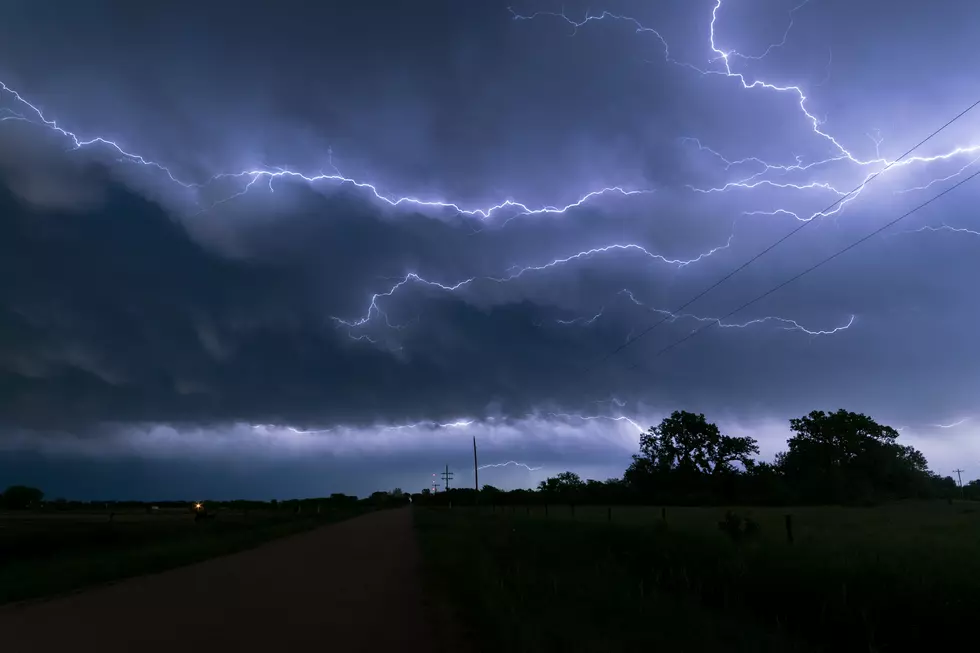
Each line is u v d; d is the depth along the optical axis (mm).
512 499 83750
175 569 16516
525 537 23266
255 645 7938
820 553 12664
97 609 10508
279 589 12875
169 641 8133
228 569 16469
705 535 17266
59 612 10227
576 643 7438
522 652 7074
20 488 91438
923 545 15414
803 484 69750
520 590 11117
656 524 20453
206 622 9375
